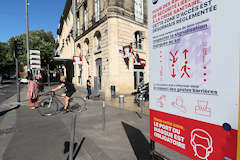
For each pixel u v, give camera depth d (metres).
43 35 29.25
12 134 4.06
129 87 12.41
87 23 16.16
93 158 2.85
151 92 1.74
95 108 7.10
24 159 2.82
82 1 16.45
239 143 0.94
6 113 6.42
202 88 1.17
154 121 1.72
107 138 3.72
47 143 3.50
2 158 2.86
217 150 1.08
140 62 12.64
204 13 1.13
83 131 4.22
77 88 16.86
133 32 12.89
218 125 1.07
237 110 0.95
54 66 30.94
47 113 6.33
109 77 11.50
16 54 8.58
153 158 1.79
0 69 32.53
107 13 11.54
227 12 0.98
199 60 1.18
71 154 2.52
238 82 0.94
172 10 1.41
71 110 6.57
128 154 2.96
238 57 0.93
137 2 13.58
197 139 1.23
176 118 1.43
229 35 0.97
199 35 1.17
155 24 1.62
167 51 1.49
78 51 19.03
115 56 11.45
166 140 1.57
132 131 4.17
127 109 6.82
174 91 1.43
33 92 7.12
